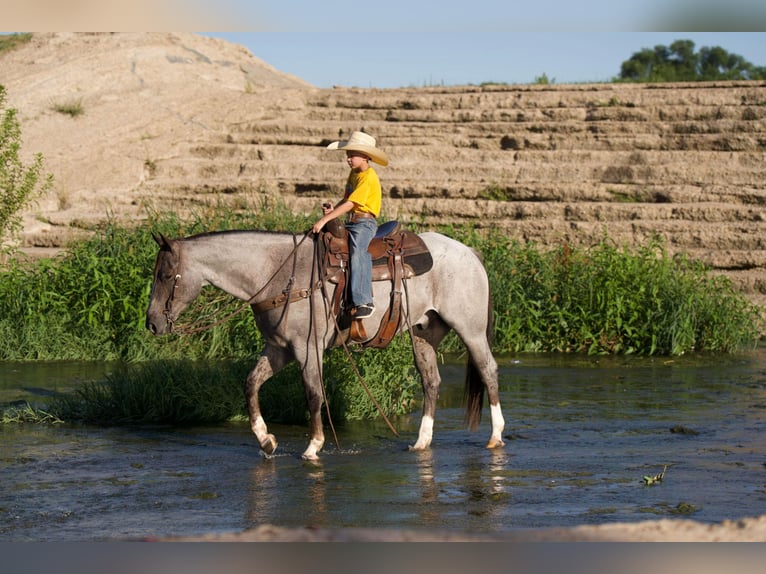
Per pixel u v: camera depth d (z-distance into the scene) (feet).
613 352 46.57
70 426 30.86
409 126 71.97
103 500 22.08
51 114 75.61
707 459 26.02
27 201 54.75
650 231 57.98
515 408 33.60
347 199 26.61
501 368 42.14
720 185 61.62
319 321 26.07
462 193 63.67
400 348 33.55
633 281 48.03
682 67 132.87
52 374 39.65
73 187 67.36
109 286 45.09
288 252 26.27
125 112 77.15
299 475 24.43
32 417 31.68
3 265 49.65
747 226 56.95
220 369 33.71
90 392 33.35
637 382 38.65
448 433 29.96
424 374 27.99
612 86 73.92
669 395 35.83
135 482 23.77
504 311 47.78
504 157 68.28
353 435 29.63
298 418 31.65
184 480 23.97
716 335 47.32
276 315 25.98
